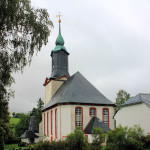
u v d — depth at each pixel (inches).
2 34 569.9
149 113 962.7
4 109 592.1
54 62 1801.2
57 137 1290.6
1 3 549.3
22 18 598.5
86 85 1437.0
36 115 2775.6
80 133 703.1
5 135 1621.6
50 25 670.5
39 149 720.3
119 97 2442.2
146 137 776.9
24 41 617.9
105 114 1332.4
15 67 605.6
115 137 663.1
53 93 1720.0
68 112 1239.5
